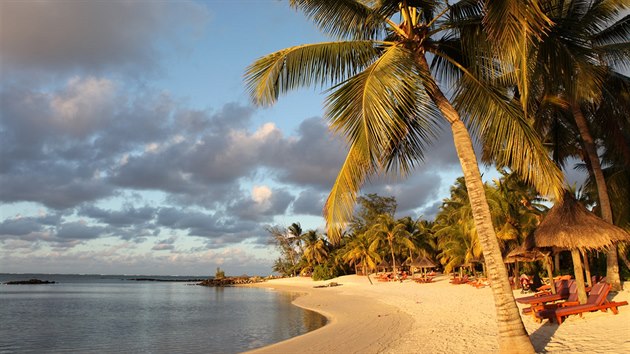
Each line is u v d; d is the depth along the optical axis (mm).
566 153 20500
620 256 20766
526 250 13508
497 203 28703
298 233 103500
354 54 8906
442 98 8547
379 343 13820
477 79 8562
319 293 52031
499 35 7176
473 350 10297
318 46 8688
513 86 11531
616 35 16609
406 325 17656
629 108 16328
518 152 8016
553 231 12164
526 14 6680
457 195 40469
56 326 26328
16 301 50938
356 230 75438
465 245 39688
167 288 100750
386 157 9914
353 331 17750
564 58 8812
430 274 53562
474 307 21016
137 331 23516
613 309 11570
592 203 26531
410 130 9680
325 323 23750
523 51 6773
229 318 29094
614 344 8375
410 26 8602
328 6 8805
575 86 9812
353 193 8031
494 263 7727
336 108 7641
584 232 11672
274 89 8906
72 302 48938
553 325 11367
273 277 125500
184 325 25828
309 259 86625
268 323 25344
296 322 25094
